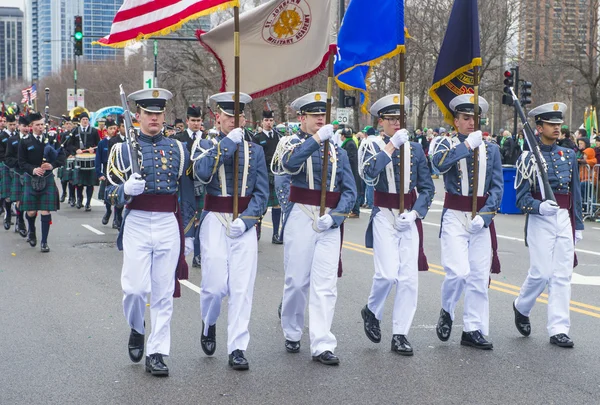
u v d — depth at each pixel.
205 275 6.46
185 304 8.75
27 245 13.30
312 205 6.60
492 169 7.13
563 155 7.32
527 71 38.84
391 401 5.58
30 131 12.64
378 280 6.88
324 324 6.50
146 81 28.45
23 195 12.78
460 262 6.96
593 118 29.30
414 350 6.93
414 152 6.99
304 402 5.55
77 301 8.91
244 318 6.38
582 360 6.63
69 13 116.38
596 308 8.69
